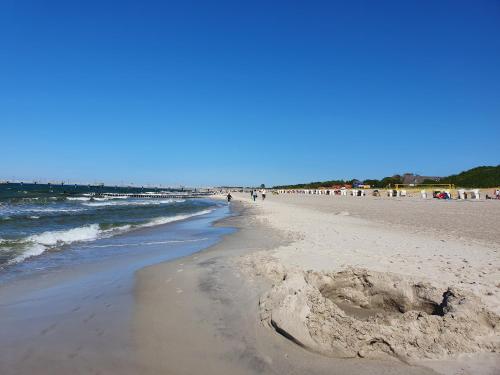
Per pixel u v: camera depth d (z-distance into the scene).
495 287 6.52
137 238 15.58
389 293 6.38
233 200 72.94
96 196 78.38
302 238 13.25
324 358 4.45
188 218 27.03
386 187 91.69
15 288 7.64
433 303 5.95
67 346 4.77
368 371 4.18
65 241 14.24
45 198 54.09
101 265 9.98
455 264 8.38
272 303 5.60
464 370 4.12
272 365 4.29
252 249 11.71
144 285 7.68
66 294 7.18
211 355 4.52
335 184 136.38
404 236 13.08
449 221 17.73
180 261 10.26
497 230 14.23
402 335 4.60
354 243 11.55
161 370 4.18
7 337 5.06
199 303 6.35
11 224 18.97
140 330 5.26
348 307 6.49
